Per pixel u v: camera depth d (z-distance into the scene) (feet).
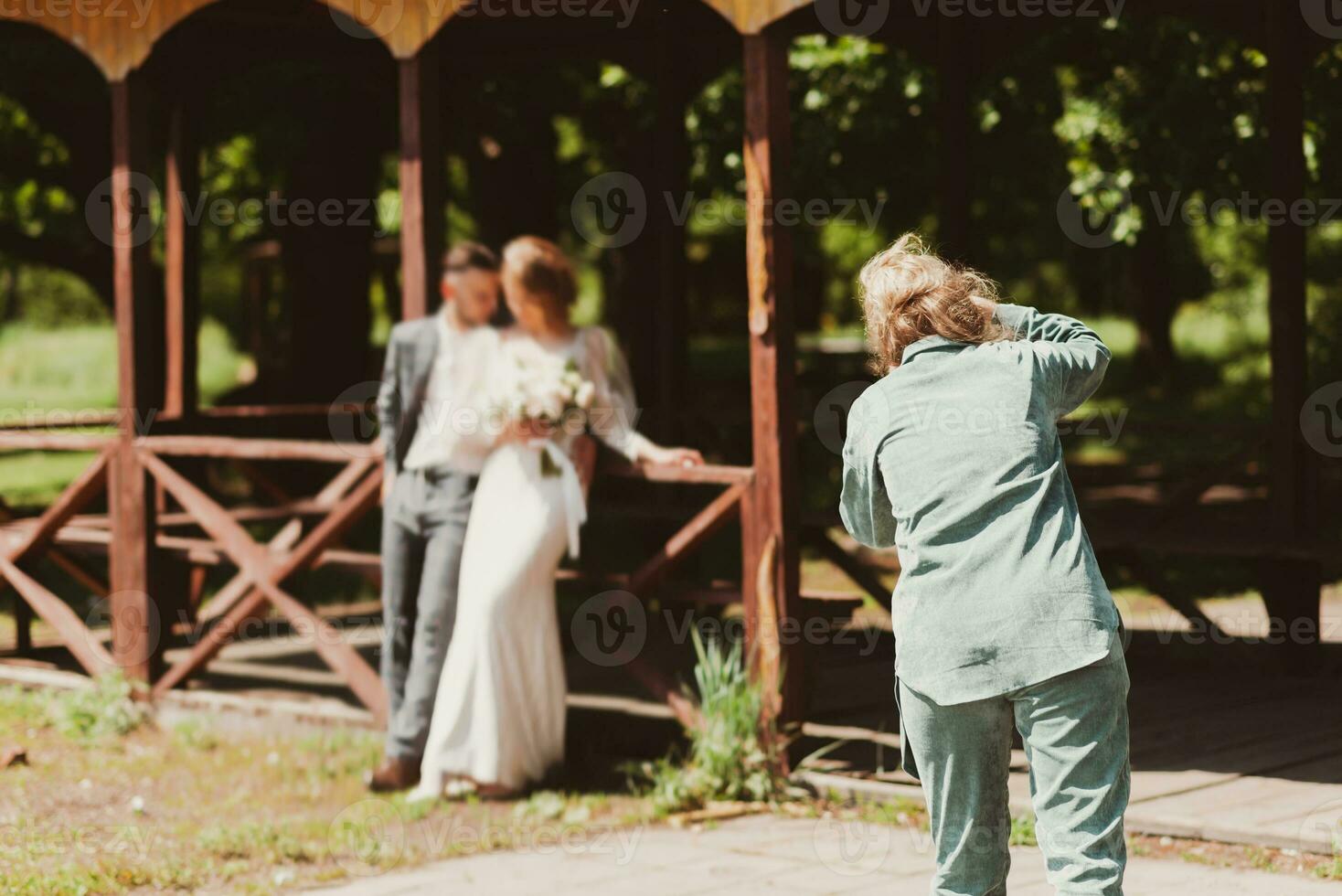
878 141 41.42
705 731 20.62
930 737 11.41
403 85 22.66
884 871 16.85
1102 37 36.29
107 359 127.34
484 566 20.63
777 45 20.04
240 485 56.44
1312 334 61.62
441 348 21.35
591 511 28.04
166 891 16.94
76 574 28.89
